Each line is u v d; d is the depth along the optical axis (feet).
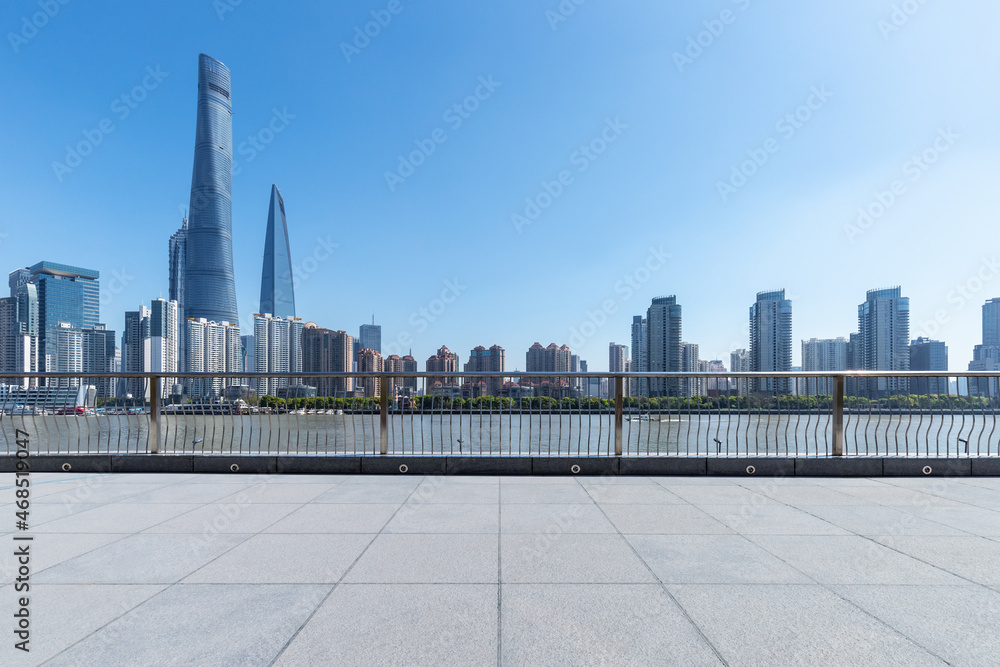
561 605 9.18
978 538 12.99
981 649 7.68
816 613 8.87
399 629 8.29
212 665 7.22
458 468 22.24
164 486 19.58
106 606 9.10
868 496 17.80
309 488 19.21
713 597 9.52
